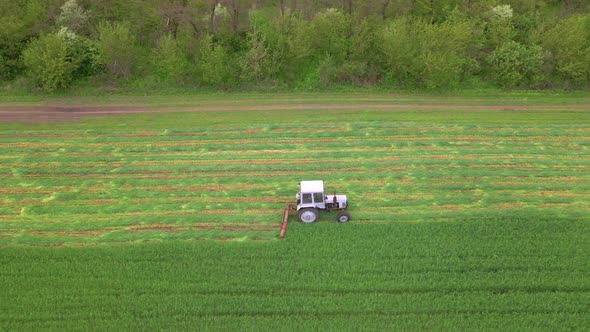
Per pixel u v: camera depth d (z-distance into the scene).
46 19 48.88
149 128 40.03
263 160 35.59
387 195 31.62
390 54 45.91
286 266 25.78
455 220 29.16
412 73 46.38
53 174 34.16
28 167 34.91
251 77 46.50
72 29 48.03
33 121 41.09
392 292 24.25
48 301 23.94
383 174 33.72
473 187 32.28
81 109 43.19
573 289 24.28
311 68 48.12
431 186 32.38
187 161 35.56
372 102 44.31
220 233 28.41
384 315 22.97
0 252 26.92
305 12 51.41
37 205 31.08
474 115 41.91
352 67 46.72
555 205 30.52
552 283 24.42
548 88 46.75
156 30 50.25
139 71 47.47
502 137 38.41
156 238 28.17
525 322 22.45
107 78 46.75
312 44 47.84
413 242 27.25
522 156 35.88
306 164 34.94
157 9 49.78
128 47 46.03
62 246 27.59
